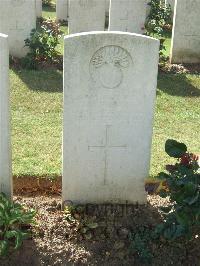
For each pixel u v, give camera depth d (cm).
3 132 216
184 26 453
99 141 229
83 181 237
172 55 464
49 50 442
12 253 210
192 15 449
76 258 212
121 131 229
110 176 238
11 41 453
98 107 222
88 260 213
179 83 414
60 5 638
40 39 437
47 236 219
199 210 198
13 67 430
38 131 313
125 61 216
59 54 464
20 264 209
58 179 261
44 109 349
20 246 212
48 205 241
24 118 331
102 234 223
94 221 229
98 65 214
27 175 260
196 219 201
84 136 227
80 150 230
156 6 600
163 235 216
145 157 236
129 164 237
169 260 215
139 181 241
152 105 225
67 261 211
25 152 285
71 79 215
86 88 217
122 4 479
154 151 292
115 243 218
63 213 234
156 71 219
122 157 235
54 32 509
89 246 217
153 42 213
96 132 227
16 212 215
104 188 241
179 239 220
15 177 259
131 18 486
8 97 210
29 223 221
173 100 378
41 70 426
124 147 233
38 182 260
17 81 396
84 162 233
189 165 209
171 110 359
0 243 205
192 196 198
